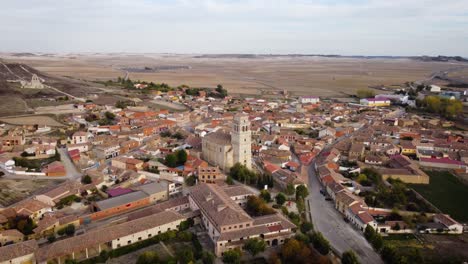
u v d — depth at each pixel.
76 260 131.12
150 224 148.00
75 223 156.25
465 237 156.75
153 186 192.12
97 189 192.12
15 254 125.56
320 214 177.50
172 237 147.88
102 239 136.38
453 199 196.12
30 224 151.88
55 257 126.50
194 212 162.88
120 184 198.25
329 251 142.12
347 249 147.00
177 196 192.75
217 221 144.25
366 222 159.38
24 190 191.38
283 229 149.50
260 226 148.25
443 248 147.88
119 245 140.12
